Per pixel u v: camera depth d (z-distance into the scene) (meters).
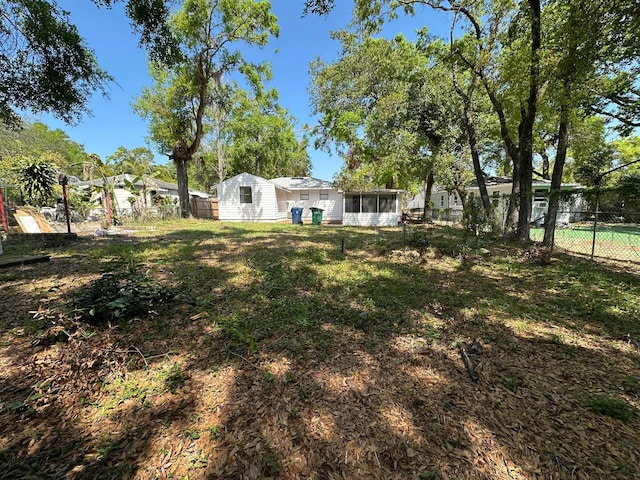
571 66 6.09
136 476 1.50
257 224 15.97
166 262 6.20
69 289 4.28
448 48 10.88
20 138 20.31
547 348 2.86
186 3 12.33
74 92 6.45
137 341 2.84
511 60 7.59
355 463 1.59
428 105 14.66
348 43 16.31
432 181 18.31
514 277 5.41
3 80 5.80
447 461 1.60
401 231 12.61
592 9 4.92
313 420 1.89
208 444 1.70
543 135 14.28
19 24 5.42
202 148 28.42
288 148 29.62
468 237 8.94
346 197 16.58
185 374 2.36
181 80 14.21
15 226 11.41
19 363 2.42
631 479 1.49
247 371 2.43
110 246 8.02
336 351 2.76
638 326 3.35
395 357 2.67
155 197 19.72
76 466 1.55
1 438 1.72
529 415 1.95
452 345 2.88
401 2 8.80
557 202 7.91
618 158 21.16
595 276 5.34
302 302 3.99
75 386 2.11
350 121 18.23
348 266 6.04
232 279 5.00
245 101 20.91
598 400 2.04
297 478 1.50
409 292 4.47
